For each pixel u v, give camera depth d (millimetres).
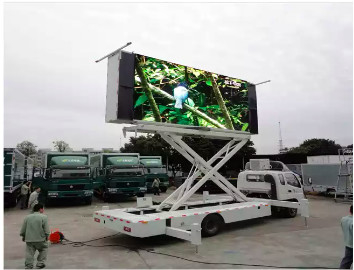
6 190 13750
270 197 11422
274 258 6305
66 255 6605
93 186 16531
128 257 6430
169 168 40625
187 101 9156
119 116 7559
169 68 8930
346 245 4977
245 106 10977
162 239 8094
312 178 21156
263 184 11734
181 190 9102
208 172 9633
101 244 7594
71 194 15320
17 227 10117
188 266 5805
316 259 6230
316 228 9523
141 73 8250
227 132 10156
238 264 5902
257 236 8391
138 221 6918
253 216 9539
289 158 35156
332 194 20234
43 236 5637
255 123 11211
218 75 10289
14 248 7344
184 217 7750
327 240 7898
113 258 6367
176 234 7027
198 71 9680
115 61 7957
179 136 8977
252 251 6859
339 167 19281
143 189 17516
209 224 8359
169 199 9078
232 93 10617
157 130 8312
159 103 8477
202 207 9516
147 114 8188
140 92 8141
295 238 8133
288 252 6758
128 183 17172
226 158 10164
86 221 11180
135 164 17984
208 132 9609
